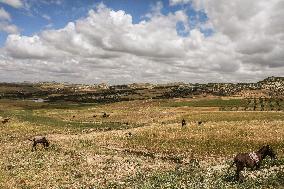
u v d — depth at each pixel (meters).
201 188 27.89
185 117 105.44
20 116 118.00
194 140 60.53
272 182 27.02
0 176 38.31
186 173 36.56
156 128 73.50
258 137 58.34
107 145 63.12
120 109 159.12
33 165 43.56
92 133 80.81
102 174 39.12
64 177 37.75
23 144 63.44
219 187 27.25
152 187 30.12
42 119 112.00
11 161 46.47
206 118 99.88
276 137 57.34
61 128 91.56
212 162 45.94
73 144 62.84
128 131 74.62
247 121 76.31
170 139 62.94
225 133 62.16
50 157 48.94
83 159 47.50
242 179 28.81
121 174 38.97
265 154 30.25
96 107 193.50
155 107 160.88
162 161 47.97
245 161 28.73
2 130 84.75
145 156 52.47
